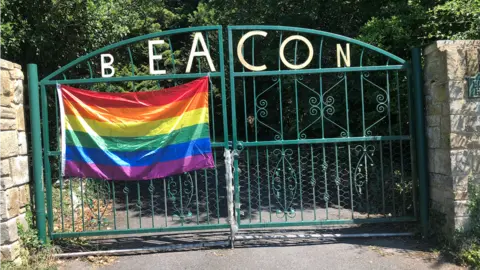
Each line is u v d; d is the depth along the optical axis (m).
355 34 8.18
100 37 6.96
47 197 4.42
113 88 8.48
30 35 6.20
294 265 3.97
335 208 6.05
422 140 4.49
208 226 4.40
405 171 5.90
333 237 4.57
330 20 8.66
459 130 4.03
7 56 6.29
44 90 4.40
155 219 5.83
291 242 4.55
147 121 4.46
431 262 3.94
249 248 4.40
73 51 6.85
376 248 4.30
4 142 3.84
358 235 4.57
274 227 4.91
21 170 4.19
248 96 10.98
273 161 8.72
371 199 5.92
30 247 4.22
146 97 4.46
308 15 8.60
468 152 4.04
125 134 4.46
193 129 4.48
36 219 4.34
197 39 4.46
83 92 4.44
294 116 8.68
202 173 9.02
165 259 4.18
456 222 4.02
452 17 5.09
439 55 4.17
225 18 10.86
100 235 4.43
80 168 4.45
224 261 4.09
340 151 7.41
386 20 6.06
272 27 4.46
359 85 6.75
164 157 4.48
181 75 4.43
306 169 7.89
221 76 4.45
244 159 8.73
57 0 6.05
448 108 4.05
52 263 4.09
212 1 11.80
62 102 4.45
